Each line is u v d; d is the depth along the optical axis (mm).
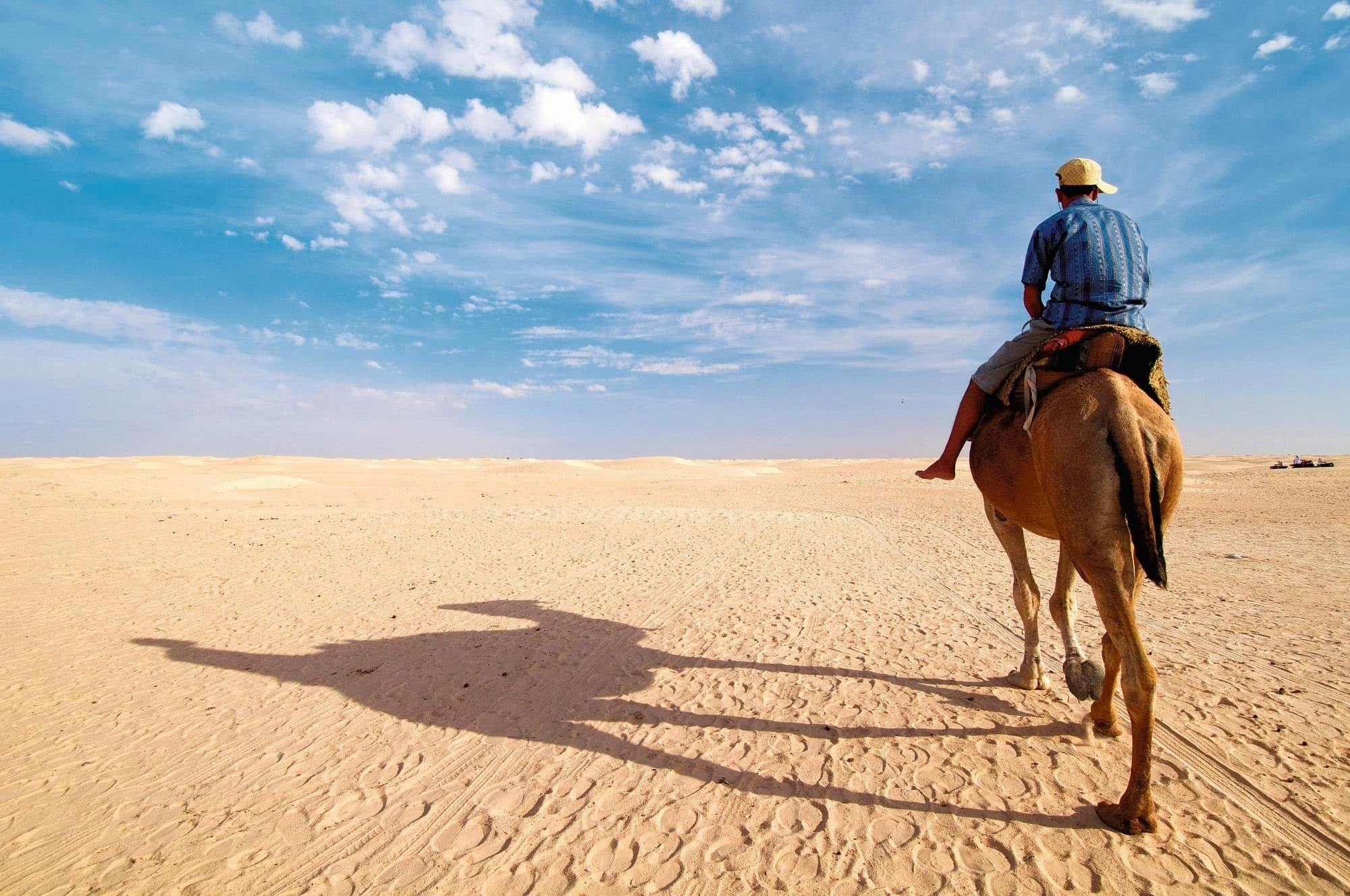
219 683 6199
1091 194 4504
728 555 12641
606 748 4680
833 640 6984
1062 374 3979
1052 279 4258
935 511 22047
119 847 3695
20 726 5328
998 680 5688
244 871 3449
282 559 12523
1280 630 7078
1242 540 14383
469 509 21438
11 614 8711
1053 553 13117
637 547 13562
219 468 48250
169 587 10250
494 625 7922
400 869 3412
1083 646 6648
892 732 4734
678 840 3559
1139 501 3270
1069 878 3129
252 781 4395
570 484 39438
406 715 5367
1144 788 3387
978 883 3131
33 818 4012
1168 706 4996
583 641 7180
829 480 43000
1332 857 3201
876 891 3098
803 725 4918
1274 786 3828
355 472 49281
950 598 8930
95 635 7770
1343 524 16547
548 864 3396
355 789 4258
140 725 5324
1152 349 3814
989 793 3889
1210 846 3324
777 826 3654
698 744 4688
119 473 35406
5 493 24609
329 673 6410
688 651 6754
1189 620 7566
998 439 4379
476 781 4293
